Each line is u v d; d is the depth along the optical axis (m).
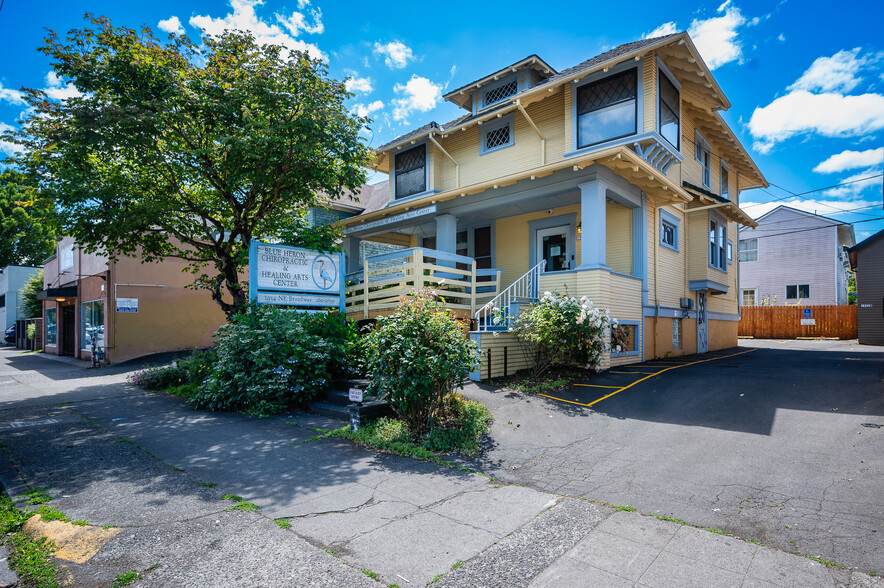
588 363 9.74
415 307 6.29
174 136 9.73
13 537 3.43
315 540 3.38
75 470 4.88
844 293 31.80
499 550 3.26
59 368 15.36
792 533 3.48
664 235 14.14
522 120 13.86
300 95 9.31
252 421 7.09
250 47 9.48
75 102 8.50
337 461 5.21
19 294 34.59
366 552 3.22
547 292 9.41
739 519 3.72
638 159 10.09
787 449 5.17
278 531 3.52
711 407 6.99
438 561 3.11
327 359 8.23
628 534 3.49
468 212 13.20
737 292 20.08
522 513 3.87
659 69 11.55
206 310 17.33
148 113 8.47
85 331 18.50
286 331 7.97
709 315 16.94
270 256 9.01
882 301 19.53
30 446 5.78
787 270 28.11
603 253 10.43
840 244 29.97
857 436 5.41
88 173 9.10
